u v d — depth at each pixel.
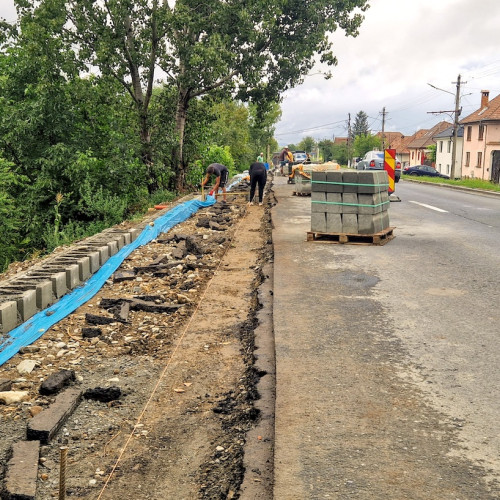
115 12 20.53
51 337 5.93
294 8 24.06
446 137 67.25
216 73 21.64
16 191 20.42
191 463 3.45
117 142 20.80
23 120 19.89
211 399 4.35
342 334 5.41
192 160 27.33
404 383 4.22
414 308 6.30
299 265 8.71
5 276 9.46
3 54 22.00
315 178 10.78
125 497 3.12
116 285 8.34
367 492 2.83
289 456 3.20
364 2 24.55
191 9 21.91
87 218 20.80
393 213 16.23
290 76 25.45
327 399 3.95
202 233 13.21
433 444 3.31
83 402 4.34
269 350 5.10
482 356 4.78
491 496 2.78
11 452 3.50
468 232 12.16
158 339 5.87
